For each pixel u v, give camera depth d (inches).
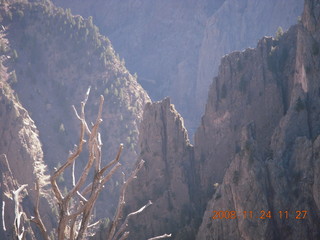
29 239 5497.1
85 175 461.4
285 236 3043.8
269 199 3122.5
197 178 4739.2
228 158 4643.2
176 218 4392.2
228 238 3152.1
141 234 4357.8
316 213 3038.9
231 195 3213.6
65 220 448.8
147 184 4677.7
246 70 4763.8
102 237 4183.1
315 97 3634.4
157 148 4785.9
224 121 4746.6
